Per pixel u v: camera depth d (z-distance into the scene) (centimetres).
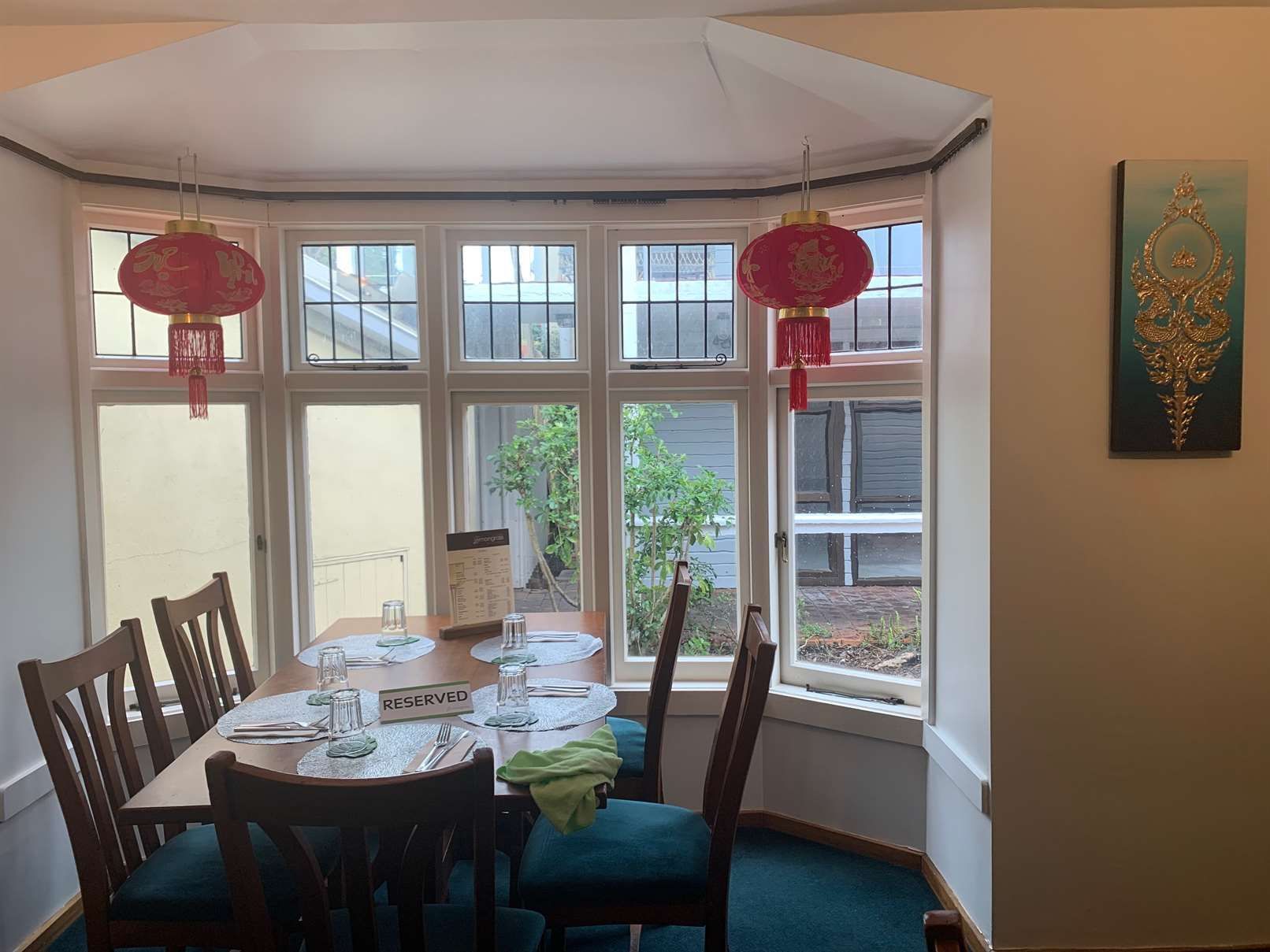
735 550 307
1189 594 213
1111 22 208
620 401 305
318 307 304
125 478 279
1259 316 212
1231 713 214
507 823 247
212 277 215
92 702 182
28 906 228
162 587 287
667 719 297
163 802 151
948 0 206
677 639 228
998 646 213
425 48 229
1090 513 212
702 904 173
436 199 291
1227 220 205
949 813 244
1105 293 210
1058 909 215
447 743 171
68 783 164
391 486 306
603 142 274
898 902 248
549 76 244
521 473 309
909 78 213
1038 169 209
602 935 237
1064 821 214
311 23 211
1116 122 209
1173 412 208
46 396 247
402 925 127
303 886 126
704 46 231
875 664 286
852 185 271
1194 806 214
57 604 249
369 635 265
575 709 192
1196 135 209
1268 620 213
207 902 165
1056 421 211
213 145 267
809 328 219
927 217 253
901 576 279
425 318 299
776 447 300
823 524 293
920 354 270
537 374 301
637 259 304
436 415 299
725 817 171
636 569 310
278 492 296
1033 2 207
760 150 277
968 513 227
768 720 295
